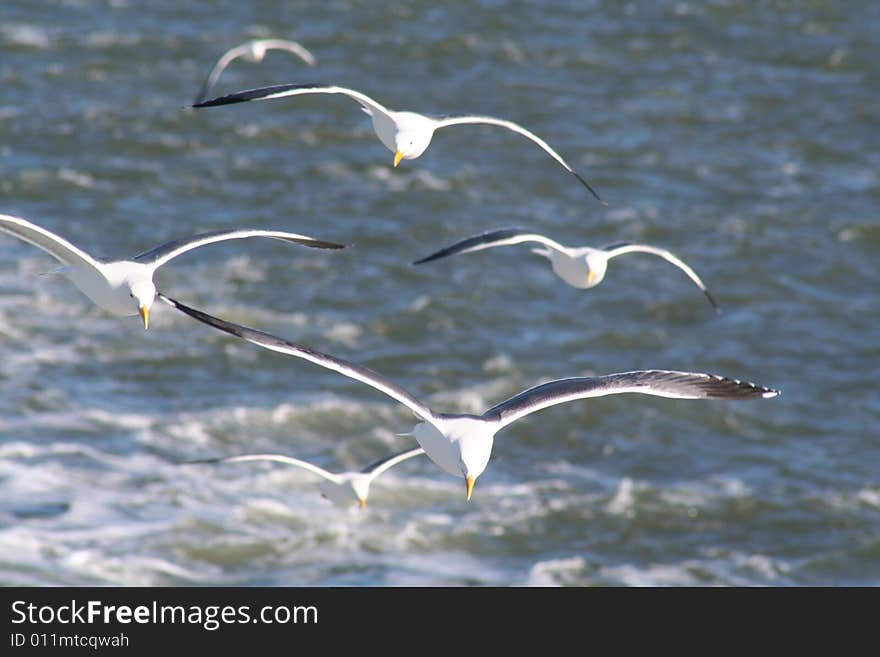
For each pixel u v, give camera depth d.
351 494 17.91
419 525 21.67
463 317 29.44
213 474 22.20
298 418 24.42
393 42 50.62
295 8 53.75
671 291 31.69
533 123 43.12
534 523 22.06
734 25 56.69
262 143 39.25
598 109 45.22
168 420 23.67
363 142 40.16
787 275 33.09
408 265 31.80
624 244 17.12
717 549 22.00
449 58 49.53
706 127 44.34
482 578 20.66
